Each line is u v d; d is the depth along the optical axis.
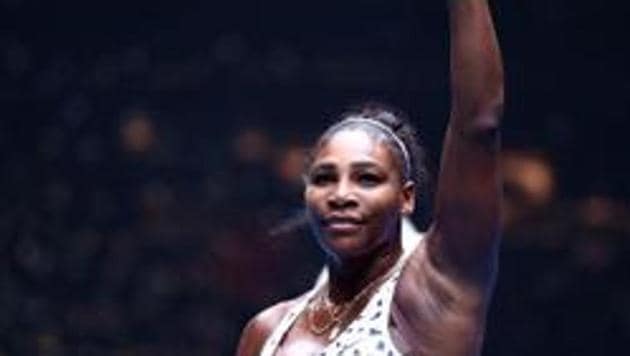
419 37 25.95
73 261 25.48
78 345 25.16
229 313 24.66
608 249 25.48
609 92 25.98
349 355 6.00
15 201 25.95
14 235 25.70
